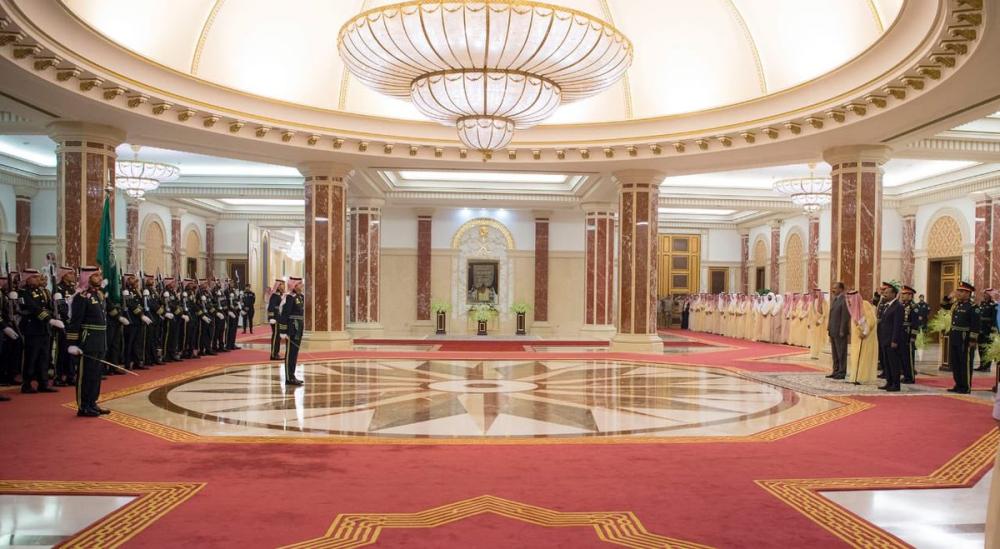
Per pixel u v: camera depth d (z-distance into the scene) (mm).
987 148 15453
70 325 8609
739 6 14586
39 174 21953
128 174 18781
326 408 9453
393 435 7738
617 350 18422
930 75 10055
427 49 9289
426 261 26953
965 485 5836
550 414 9156
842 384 12320
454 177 24438
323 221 17500
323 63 15734
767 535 4578
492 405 9836
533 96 10016
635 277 18141
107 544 4309
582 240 27391
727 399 10531
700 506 5191
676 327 33000
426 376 13070
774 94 13836
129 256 23484
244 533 4516
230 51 14344
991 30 7918
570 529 4660
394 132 16266
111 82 11477
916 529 4777
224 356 16422
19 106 11922
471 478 5934
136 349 13445
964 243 21438
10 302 10539
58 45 10094
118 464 6285
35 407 9258
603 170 18062
